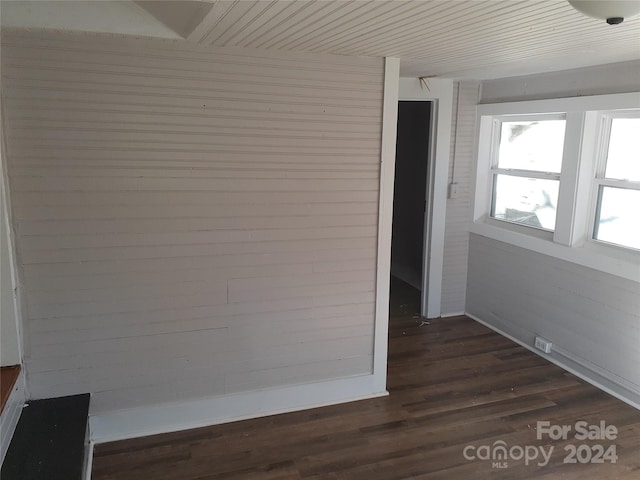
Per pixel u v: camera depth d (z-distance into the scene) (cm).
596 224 393
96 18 265
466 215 508
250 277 318
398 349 443
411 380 388
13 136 264
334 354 348
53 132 270
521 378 393
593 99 367
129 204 288
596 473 285
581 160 386
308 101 312
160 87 283
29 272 278
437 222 494
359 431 321
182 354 313
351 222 335
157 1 224
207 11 212
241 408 332
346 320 346
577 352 399
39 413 277
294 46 290
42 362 288
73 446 250
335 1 192
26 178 269
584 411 348
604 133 381
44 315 284
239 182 306
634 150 361
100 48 270
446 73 421
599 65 363
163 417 316
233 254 312
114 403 305
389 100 329
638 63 336
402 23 229
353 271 342
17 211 271
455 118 481
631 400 358
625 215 368
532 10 204
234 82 296
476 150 490
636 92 336
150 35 275
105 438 306
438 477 280
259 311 324
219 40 275
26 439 254
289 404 343
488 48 292
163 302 304
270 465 288
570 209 395
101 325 295
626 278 353
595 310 380
